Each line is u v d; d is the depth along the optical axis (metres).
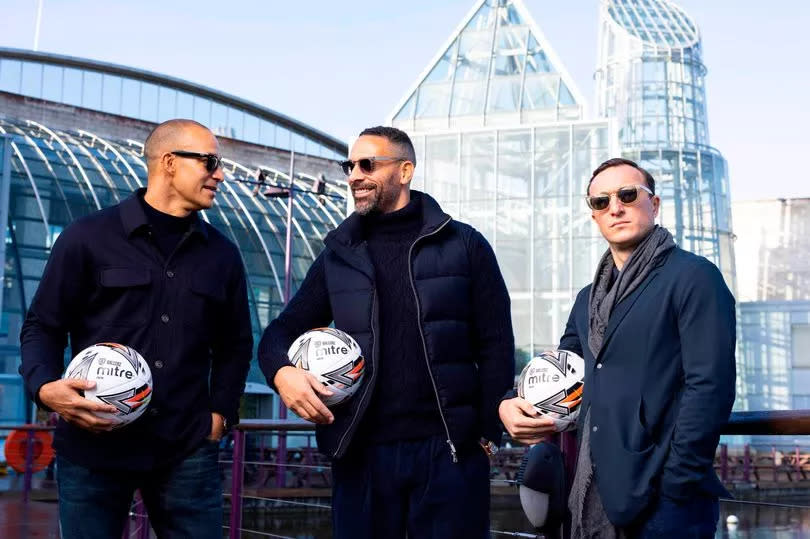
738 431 3.51
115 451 3.47
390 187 3.65
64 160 38.75
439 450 3.51
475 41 36.28
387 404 3.52
